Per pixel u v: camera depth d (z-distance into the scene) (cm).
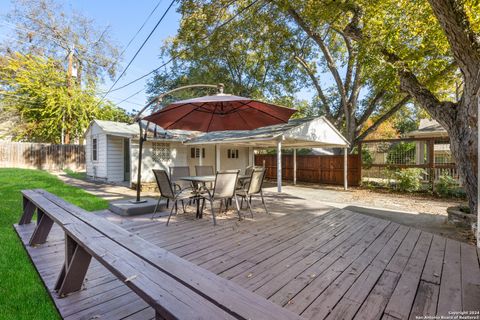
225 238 345
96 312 187
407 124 2128
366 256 288
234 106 493
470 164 451
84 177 1291
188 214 482
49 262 275
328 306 190
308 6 852
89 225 228
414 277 238
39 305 205
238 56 1546
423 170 929
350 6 696
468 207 496
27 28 1734
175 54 1445
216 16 1105
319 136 974
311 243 329
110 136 1115
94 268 258
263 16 1129
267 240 338
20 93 1670
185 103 398
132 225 403
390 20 623
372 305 192
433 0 396
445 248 318
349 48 1278
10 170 1236
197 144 1045
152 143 1022
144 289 120
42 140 1825
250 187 493
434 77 668
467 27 394
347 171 1152
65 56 1875
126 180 1166
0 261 285
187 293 119
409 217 558
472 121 441
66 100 1684
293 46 1368
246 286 218
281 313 104
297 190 1026
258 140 842
